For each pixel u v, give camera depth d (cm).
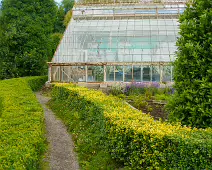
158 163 605
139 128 679
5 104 1102
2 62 3019
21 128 775
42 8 3238
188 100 755
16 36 2969
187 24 784
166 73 2564
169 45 2692
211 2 766
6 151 581
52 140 1037
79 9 3142
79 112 1244
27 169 560
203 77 724
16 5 3112
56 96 1778
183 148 543
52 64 2702
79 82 2634
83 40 2816
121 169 746
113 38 2791
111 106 999
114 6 3198
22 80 2111
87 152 899
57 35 4247
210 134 599
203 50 733
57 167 801
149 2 3206
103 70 2648
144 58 2634
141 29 2845
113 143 786
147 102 1527
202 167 514
